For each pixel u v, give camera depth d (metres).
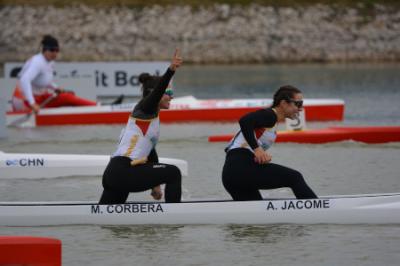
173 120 65.12
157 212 31.77
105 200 32.09
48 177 43.31
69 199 37.66
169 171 31.45
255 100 66.06
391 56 128.62
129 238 30.33
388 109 69.69
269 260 27.78
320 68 115.25
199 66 121.31
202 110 65.31
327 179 41.44
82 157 43.75
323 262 27.59
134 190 31.36
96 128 62.03
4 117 56.91
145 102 30.58
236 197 32.22
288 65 121.88
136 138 31.02
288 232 30.89
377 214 31.84
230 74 107.25
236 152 31.67
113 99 81.38
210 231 31.11
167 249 29.05
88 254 28.59
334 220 31.86
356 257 28.06
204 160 47.03
